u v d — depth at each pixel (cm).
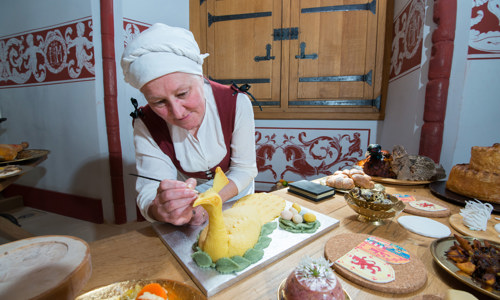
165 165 92
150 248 70
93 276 58
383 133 241
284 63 257
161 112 71
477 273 55
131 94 220
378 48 238
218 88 91
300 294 47
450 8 145
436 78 154
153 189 85
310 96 258
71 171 231
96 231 211
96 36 199
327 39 246
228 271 58
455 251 63
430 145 159
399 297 52
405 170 132
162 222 83
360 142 251
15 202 258
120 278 58
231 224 67
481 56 147
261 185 283
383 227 85
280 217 85
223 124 90
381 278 56
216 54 269
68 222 227
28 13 221
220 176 66
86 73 205
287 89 261
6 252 42
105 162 216
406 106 192
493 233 79
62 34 209
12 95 250
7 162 141
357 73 246
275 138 269
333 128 254
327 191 111
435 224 85
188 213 74
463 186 107
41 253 42
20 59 236
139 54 62
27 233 170
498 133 151
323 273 50
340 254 66
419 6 172
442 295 53
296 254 68
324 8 242
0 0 233
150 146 91
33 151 184
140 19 214
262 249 67
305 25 248
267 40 257
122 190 220
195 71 68
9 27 234
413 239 77
